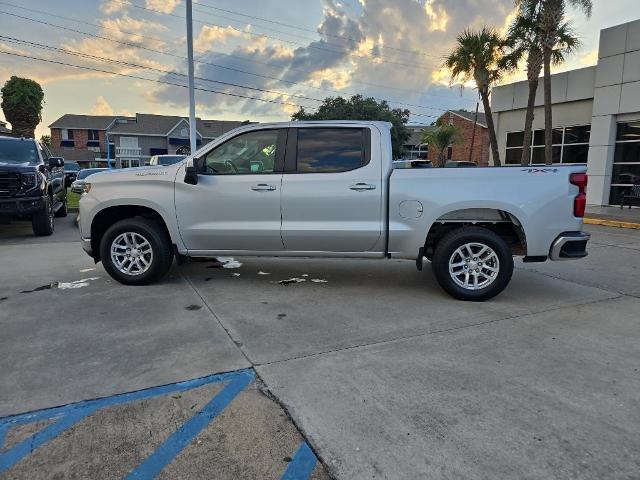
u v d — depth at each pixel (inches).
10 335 165.6
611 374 137.3
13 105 1469.0
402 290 227.0
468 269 207.3
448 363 144.6
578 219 199.9
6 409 118.2
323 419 114.2
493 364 143.8
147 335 166.6
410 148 2064.5
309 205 211.5
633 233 446.0
